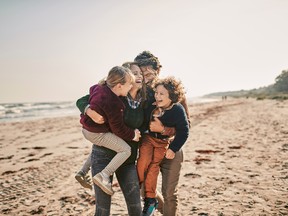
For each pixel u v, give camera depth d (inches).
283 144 335.9
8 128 837.8
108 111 95.2
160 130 109.1
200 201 173.3
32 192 215.8
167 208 116.4
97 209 100.8
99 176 94.5
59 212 171.5
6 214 172.1
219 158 290.5
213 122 675.4
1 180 255.3
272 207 156.9
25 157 373.7
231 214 150.8
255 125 550.9
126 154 99.8
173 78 109.7
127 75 97.9
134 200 102.4
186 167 259.4
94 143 100.5
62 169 291.0
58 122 1034.1
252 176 219.6
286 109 917.2
